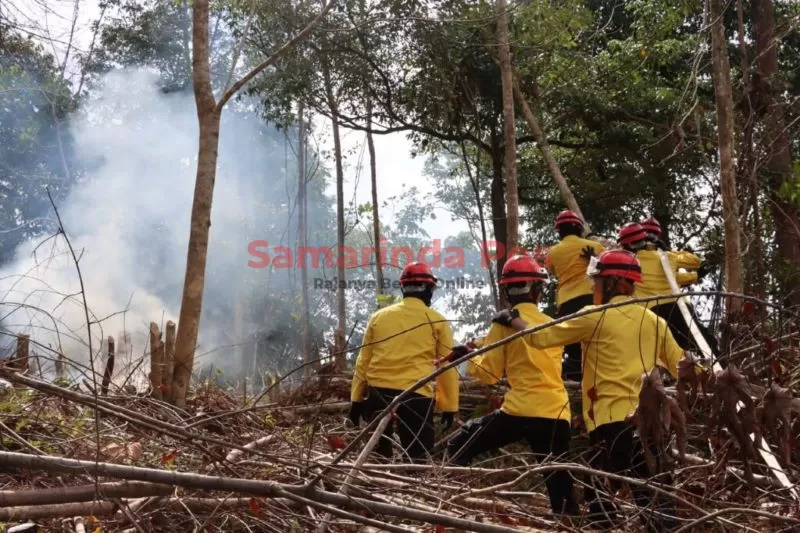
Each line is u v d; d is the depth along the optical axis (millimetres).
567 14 14922
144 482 4031
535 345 5578
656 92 16750
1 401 5762
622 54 16562
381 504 3967
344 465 4547
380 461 6770
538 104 16688
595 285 5625
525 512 5004
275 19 14836
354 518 3869
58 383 6258
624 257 5527
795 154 16219
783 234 13625
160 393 7422
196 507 4395
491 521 4934
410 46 15406
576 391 7973
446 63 15453
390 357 6816
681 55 16484
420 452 6719
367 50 15477
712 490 4957
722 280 15609
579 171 19312
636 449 5266
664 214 18391
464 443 5996
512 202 12375
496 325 6008
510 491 5809
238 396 8430
